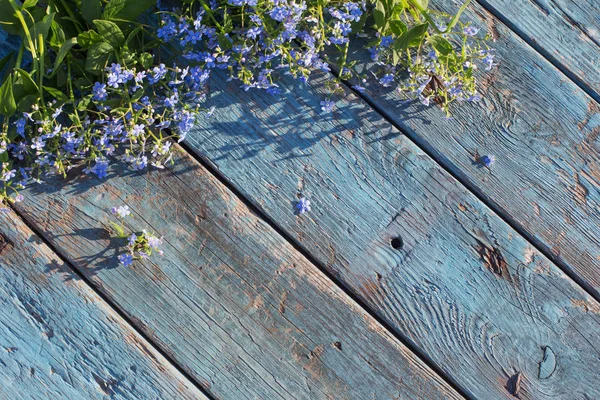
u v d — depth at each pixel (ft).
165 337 2.46
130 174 2.47
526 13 2.57
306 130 2.51
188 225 2.48
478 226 2.53
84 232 2.45
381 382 2.49
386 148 2.52
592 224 2.56
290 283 2.49
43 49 2.34
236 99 2.50
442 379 2.51
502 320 2.52
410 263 2.52
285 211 2.50
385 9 2.43
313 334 2.49
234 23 2.47
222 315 2.48
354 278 2.50
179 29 2.47
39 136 2.38
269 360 2.48
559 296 2.54
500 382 2.52
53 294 2.44
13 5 2.34
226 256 2.48
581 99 2.57
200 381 2.46
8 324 2.43
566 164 2.56
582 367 2.53
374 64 2.52
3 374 2.42
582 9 2.57
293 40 2.50
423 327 2.51
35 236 2.44
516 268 2.53
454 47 2.54
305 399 2.48
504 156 2.54
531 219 2.54
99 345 2.45
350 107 2.52
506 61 2.56
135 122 2.39
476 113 2.54
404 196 2.52
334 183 2.51
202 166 2.49
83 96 2.42
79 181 2.46
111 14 2.38
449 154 2.53
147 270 2.47
